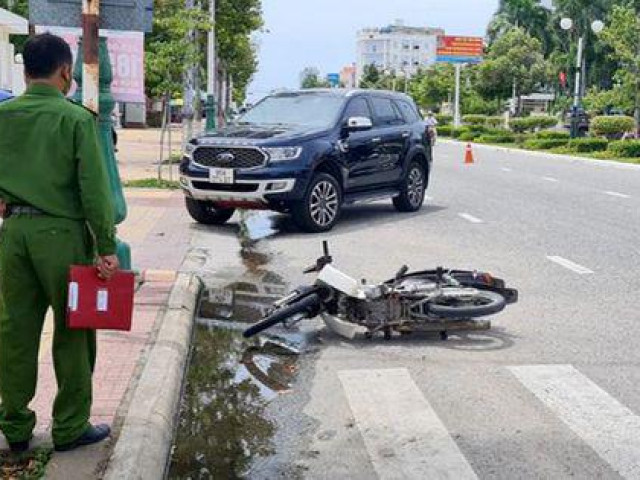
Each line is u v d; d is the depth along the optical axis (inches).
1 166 162.2
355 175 532.4
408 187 602.2
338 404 225.1
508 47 2628.0
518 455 192.4
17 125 161.5
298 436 204.4
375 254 437.4
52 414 178.7
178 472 185.0
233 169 480.1
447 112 3378.4
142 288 328.5
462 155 1384.1
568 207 639.8
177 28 838.5
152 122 2333.9
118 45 499.8
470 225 545.0
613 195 728.3
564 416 215.9
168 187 698.2
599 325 303.0
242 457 192.5
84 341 172.6
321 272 288.8
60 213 162.9
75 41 386.6
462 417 215.3
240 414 218.4
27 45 163.8
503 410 220.1
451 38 3176.7
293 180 481.4
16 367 170.2
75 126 161.2
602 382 242.1
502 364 258.4
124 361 235.8
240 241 473.1
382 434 204.8
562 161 1240.8
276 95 563.8
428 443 199.2
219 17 1469.0
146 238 466.3
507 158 1314.0
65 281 164.6
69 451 174.9
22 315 168.2
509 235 504.4
